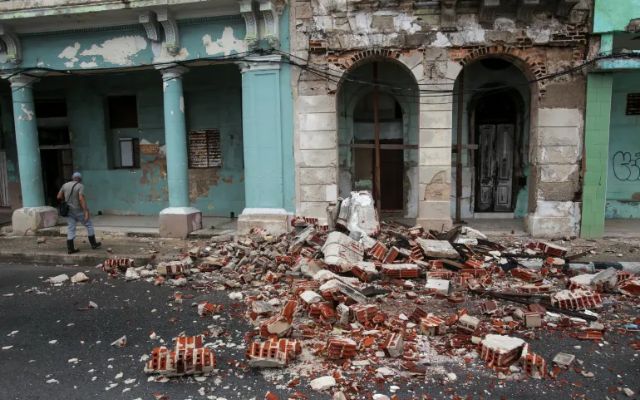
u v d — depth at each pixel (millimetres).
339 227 9336
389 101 12328
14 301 7062
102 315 6371
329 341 4875
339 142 12281
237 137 13039
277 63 10070
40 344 5480
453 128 12047
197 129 13406
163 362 4582
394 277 7238
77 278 7996
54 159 14719
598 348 5008
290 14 9992
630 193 12141
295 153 10359
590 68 9445
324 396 4156
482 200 12414
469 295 6656
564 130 9781
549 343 5133
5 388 4469
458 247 8500
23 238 11367
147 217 13562
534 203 10102
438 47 9836
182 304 6719
